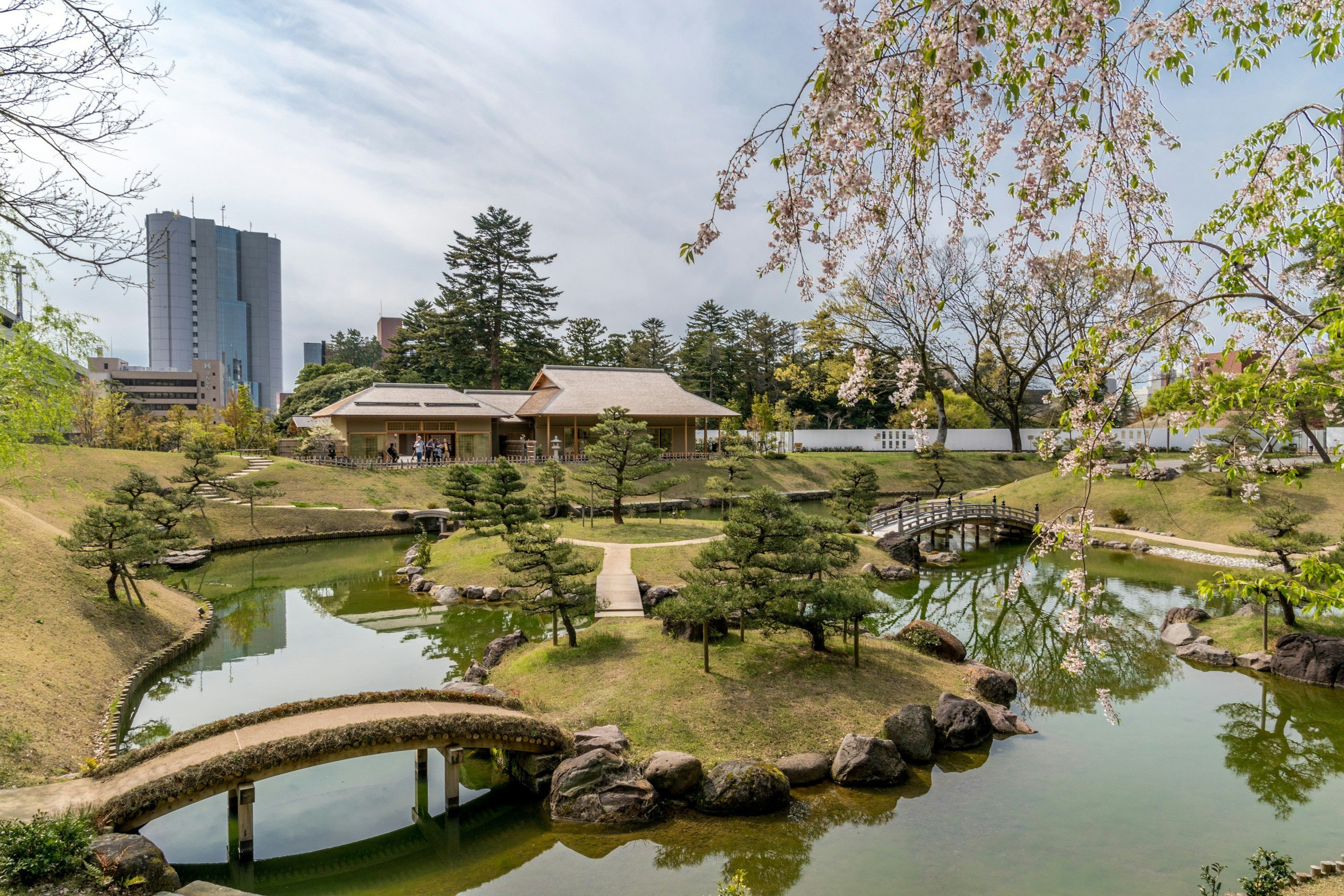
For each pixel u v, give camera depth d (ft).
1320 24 17.81
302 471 123.85
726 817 33.81
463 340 208.13
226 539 100.27
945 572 87.30
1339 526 84.99
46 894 23.09
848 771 36.52
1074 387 19.30
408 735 34.12
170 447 156.04
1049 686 51.16
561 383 158.61
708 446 168.25
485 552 85.25
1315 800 35.22
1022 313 100.12
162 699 48.67
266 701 47.98
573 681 46.50
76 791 29.43
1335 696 47.96
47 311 41.98
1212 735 42.68
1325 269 20.89
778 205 14.79
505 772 39.19
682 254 15.65
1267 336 21.47
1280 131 19.69
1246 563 82.02
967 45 12.76
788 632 54.19
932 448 124.06
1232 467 22.53
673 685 44.60
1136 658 56.49
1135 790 36.27
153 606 62.64
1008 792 36.04
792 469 159.84
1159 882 28.84
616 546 83.41
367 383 214.07
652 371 171.01
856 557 59.36
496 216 213.87
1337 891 25.36
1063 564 89.92
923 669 49.62
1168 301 18.93
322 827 34.14
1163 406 23.00
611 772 35.12
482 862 30.91
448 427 147.95
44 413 43.39
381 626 66.03
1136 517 106.01
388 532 112.78
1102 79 15.21
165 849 32.32
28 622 48.80
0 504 65.77
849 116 13.52
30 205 22.77
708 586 48.60
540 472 123.65
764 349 231.50
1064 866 29.86
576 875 29.73
